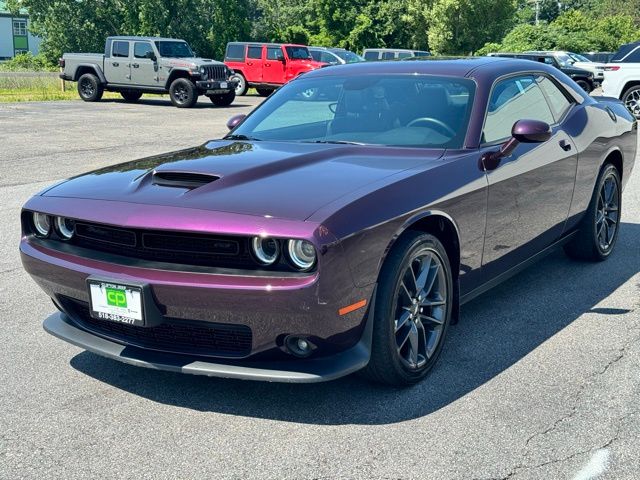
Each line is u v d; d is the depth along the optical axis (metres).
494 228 4.08
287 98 4.80
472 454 2.93
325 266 2.96
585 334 4.27
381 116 4.30
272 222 3.02
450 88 4.33
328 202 3.15
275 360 3.23
